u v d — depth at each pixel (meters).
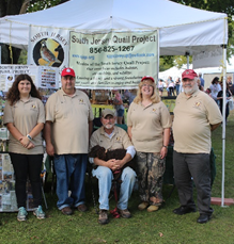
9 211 3.65
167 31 4.01
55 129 3.57
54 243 3.02
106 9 4.40
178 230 3.31
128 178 3.56
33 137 3.36
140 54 4.09
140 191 3.88
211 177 3.81
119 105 6.08
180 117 3.45
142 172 3.75
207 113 3.34
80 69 4.20
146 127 3.63
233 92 12.21
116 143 3.85
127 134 3.93
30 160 3.44
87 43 4.17
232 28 10.49
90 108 3.78
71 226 3.38
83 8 4.66
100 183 3.51
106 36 4.12
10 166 3.60
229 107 11.15
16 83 3.38
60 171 3.61
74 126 3.52
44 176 4.18
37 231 3.25
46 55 4.21
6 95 3.46
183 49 6.06
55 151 3.60
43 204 3.95
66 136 3.52
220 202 4.04
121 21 4.11
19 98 3.40
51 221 3.49
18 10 8.46
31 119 3.37
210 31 3.93
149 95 3.64
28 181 3.64
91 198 4.15
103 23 4.14
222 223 3.48
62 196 3.68
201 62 5.68
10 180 3.62
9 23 4.20
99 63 4.17
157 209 3.86
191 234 3.23
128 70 4.12
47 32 4.18
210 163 3.77
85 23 4.16
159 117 3.63
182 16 4.20
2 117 3.66
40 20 4.25
